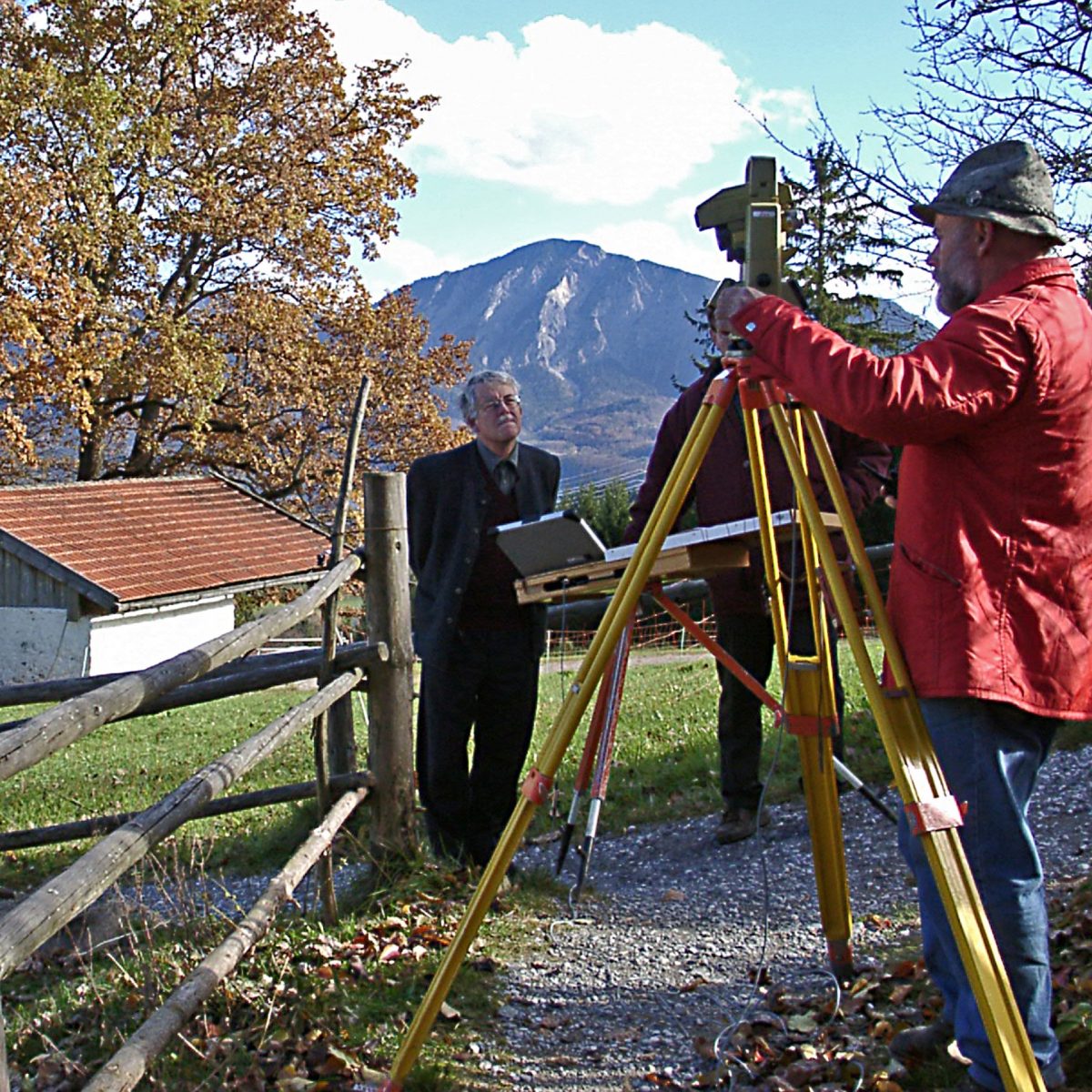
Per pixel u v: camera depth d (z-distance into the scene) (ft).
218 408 103.71
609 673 10.75
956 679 8.58
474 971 14.10
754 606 17.93
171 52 92.12
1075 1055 9.68
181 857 21.31
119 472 113.29
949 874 8.45
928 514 8.87
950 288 9.29
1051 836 16.90
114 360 89.40
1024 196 8.87
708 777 23.48
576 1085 11.19
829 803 12.41
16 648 95.61
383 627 17.70
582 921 16.14
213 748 41.04
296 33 99.96
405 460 99.76
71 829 18.16
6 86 81.76
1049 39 24.03
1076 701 8.78
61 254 85.15
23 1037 12.93
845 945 12.68
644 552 10.31
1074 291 8.96
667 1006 12.99
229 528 109.60
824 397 8.59
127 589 94.53
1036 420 8.57
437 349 103.76
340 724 20.44
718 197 10.68
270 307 95.04
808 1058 10.96
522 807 10.21
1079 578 8.80
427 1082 11.15
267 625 13.53
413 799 18.01
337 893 17.69
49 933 8.75
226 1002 12.76
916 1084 10.03
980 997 8.23
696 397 17.89
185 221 92.07
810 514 9.61
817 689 12.09
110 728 49.85
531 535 11.68
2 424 82.99
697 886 17.29
